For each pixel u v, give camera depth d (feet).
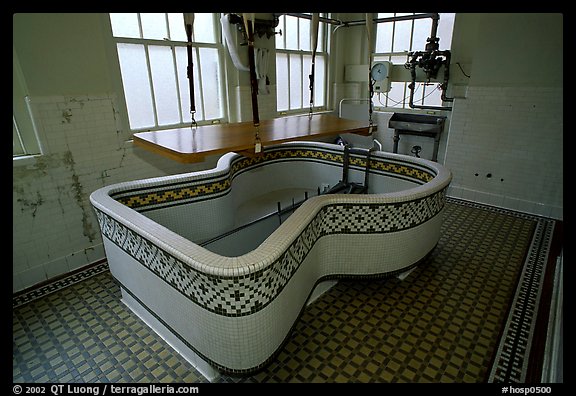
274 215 11.72
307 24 18.30
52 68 8.78
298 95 18.75
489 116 13.55
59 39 8.78
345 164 12.82
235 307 5.23
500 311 7.91
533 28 11.94
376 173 12.26
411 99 17.33
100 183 10.26
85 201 9.98
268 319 5.67
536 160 12.94
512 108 12.98
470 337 7.16
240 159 12.25
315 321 7.70
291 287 6.38
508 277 9.21
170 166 12.14
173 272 5.84
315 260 7.80
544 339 7.06
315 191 13.96
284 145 13.85
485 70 13.23
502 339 7.09
